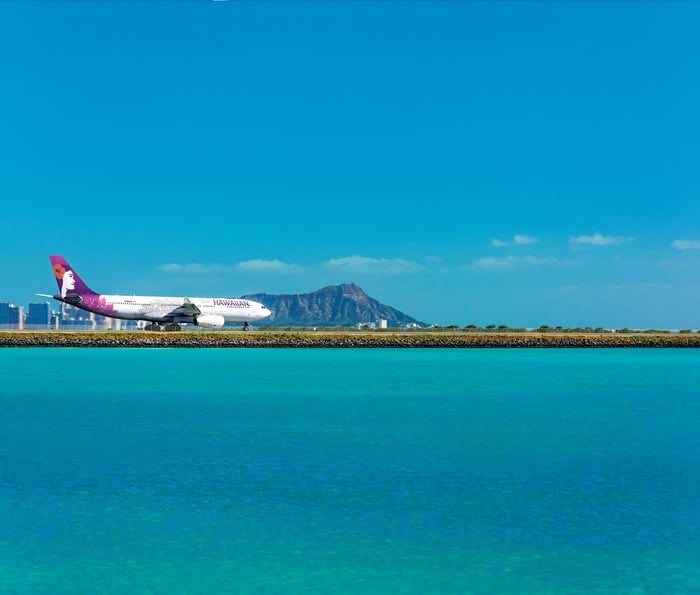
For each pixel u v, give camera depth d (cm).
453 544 2273
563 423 4703
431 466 3353
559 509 2650
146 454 3594
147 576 2009
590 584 1988
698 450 3784
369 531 2394
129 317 12144
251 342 13112
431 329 16312
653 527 2448
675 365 10300
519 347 14825
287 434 4200
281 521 2483
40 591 1911
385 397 6072
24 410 5200
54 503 2689
